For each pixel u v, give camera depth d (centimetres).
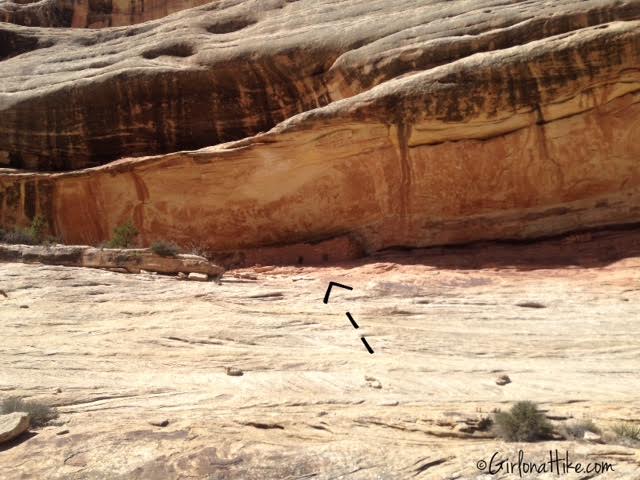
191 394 620
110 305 906
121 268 1134
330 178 1465
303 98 1734
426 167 1373
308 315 876
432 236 1387
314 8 1928
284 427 532
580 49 1209
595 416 543
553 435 502
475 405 575
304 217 1510
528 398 598
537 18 1377
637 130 1216
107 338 786
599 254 1199
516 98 1275
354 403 589
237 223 1570
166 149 1838
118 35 2366
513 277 1105
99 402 601
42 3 3184
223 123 1797
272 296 972
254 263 1529
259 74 1742
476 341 786
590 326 821
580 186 1277
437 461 456
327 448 484
